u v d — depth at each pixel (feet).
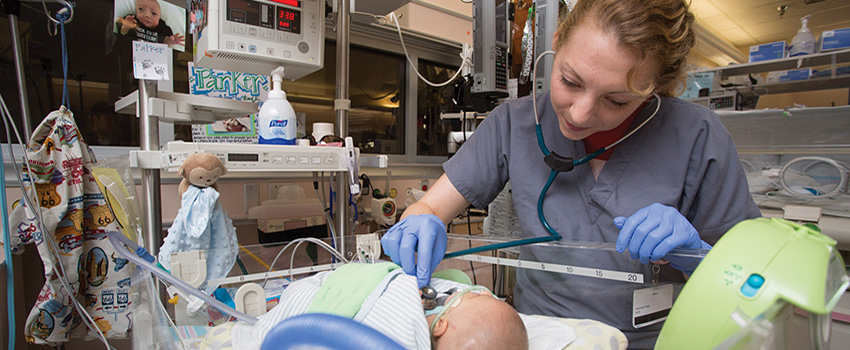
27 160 2.79
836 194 4.54
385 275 2.47
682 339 1.28
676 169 2.55
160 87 4.95
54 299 3.02
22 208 2.97
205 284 2.56
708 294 1.26
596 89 1.91
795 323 1.19
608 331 2.36
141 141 3.18
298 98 6.31
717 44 9.53
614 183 2.67
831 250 1.20
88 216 3.27
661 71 2.05
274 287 2.80
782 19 8.62
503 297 2.90
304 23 3.73
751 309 1.14
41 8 4.38
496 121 3.21
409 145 7.72
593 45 1.85
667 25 1.92
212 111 3.75
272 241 4.75
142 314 2.25
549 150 2.92
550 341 2.39
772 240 1.28
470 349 2.31
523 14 5.36
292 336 1.08
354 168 3.77
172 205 4.84
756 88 7.32
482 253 2.81
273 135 3.55
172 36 3.24
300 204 4.97
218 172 2.93
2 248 3.13
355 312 2.27
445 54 8.07
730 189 2.52
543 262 2.62
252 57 3.53
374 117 7.35
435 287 2.66
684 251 2.03
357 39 6.79
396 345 0.97
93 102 4.81
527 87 5.15
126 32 2.97
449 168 3.21
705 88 7.07
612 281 2.41
